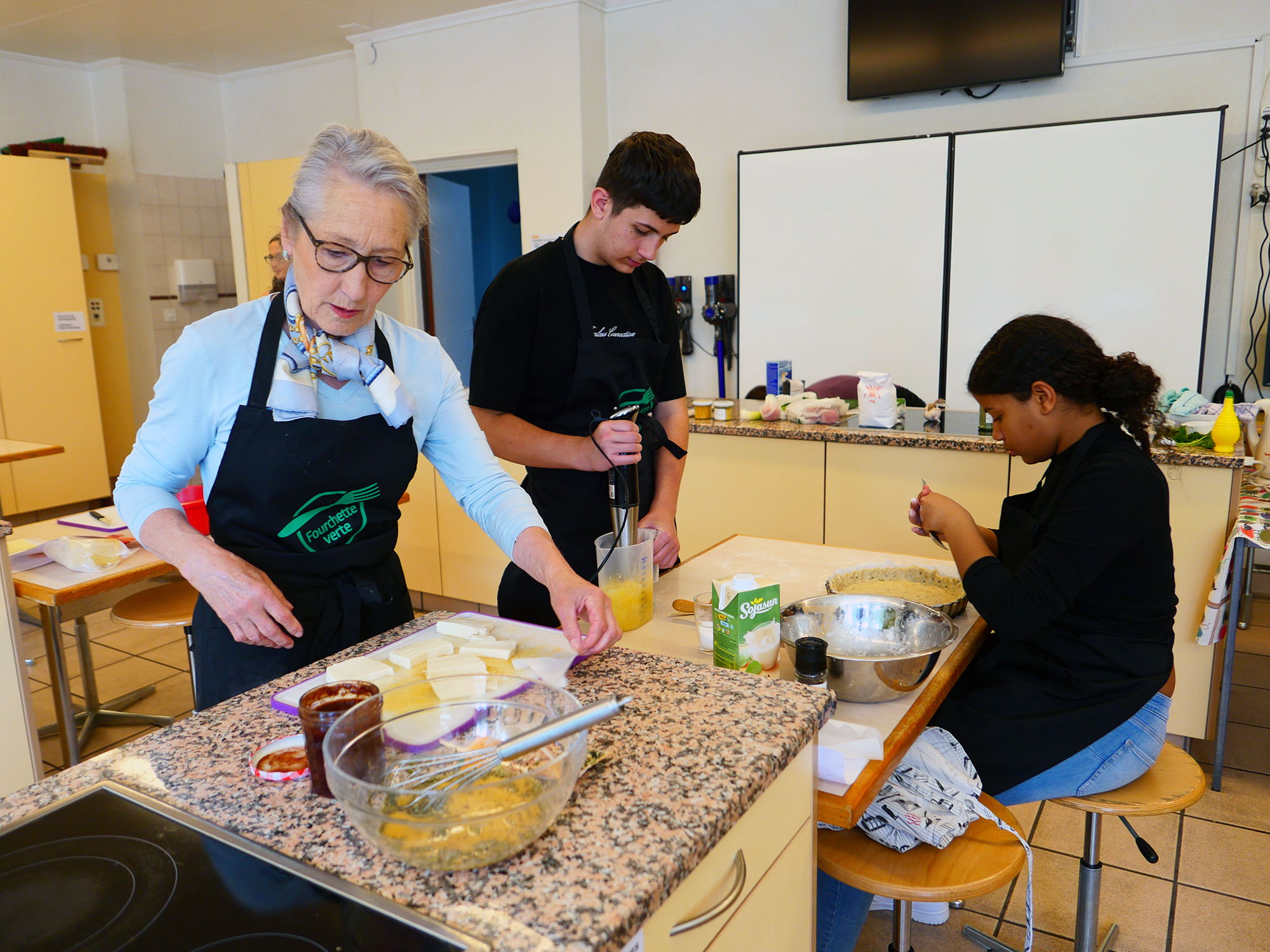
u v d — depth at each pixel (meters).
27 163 5.07
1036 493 1.67
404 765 0.75
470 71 4.97
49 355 5.25
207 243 6.26
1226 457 2.35
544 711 0.80
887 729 1.10
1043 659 1.50
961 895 1.12
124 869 0.68
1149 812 1.37
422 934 0.60
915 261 4.29
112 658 3.44
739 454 3.13
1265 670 3.12
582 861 0.67
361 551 1.28
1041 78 3.90
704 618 1.34
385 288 1.11
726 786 0.77
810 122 4.53
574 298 1.73
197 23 4.92
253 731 0.90
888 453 2.85
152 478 1.17
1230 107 3.72
